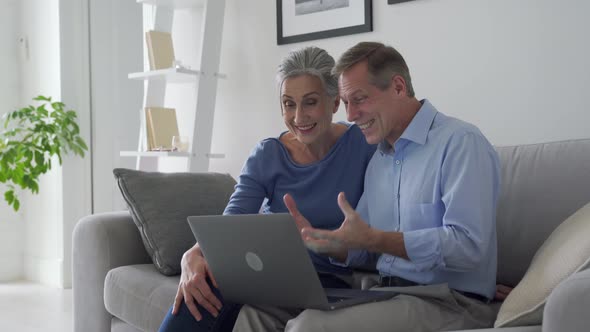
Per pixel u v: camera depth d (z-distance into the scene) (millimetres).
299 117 1740
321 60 1748
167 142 3311
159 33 3320
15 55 4629
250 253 1376
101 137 4195
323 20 2752
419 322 1382
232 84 3225
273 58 3010
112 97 4223
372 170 1725
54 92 4188
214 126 3332
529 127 2113
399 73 1553
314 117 1743
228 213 1827
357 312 1337
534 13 2086
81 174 4164
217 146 3328
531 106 2105
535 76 2094
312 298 1346
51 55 4207
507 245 1745
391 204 1642
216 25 3145
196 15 3436
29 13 4480
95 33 4168
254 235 1338
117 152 4238
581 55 1989
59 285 4184
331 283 1699
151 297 2014
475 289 1518
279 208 1848
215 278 1512
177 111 3568
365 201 1741
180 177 2396
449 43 2314
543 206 1695
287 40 2914
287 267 1333
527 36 2105
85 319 2357
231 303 1581
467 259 1417
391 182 1650
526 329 1155
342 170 1807
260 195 1867
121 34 4219
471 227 1421
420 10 2396
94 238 2305
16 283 4355
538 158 1765
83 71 4156
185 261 1634
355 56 1545
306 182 1811
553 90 2053
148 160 3414
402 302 1396
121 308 2137
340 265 1786
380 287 1633
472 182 1444
